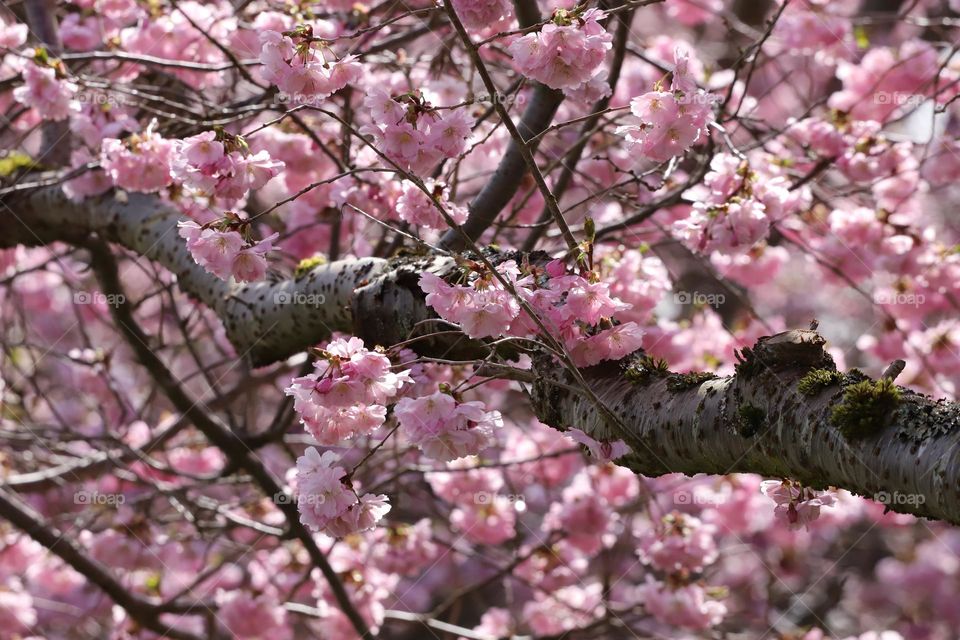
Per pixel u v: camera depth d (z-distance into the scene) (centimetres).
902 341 1034
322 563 887
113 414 1245
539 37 459
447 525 1037
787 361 394
